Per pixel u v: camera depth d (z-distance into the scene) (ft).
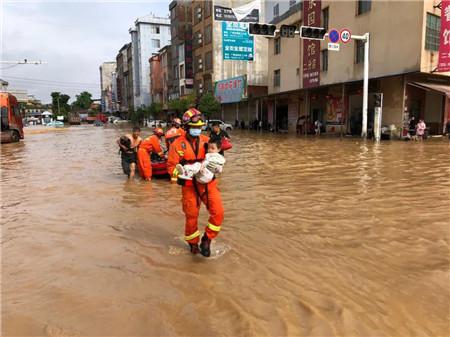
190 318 9.84
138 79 278.05
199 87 169.07
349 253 14.10
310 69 96.68
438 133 79.87
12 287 11.82
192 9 172.14
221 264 13.28
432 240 15.34
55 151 61.05
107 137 101.19
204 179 13.60
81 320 9.85
